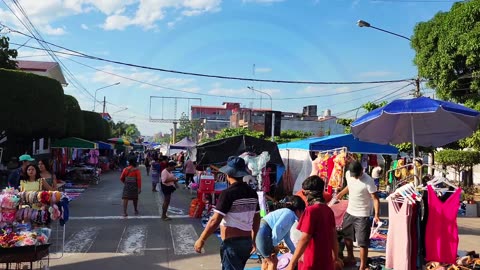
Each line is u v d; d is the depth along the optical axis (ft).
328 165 35.96
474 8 45.96
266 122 67.05
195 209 40.75
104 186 75.15
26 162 29.35
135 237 31.78
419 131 28.53
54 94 59.62
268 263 19.24
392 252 21.53
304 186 15.58
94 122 104.42
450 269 21.63
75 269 23.36
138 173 42.34
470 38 45.52
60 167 82.07
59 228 34.12
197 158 41.81
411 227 20.92
